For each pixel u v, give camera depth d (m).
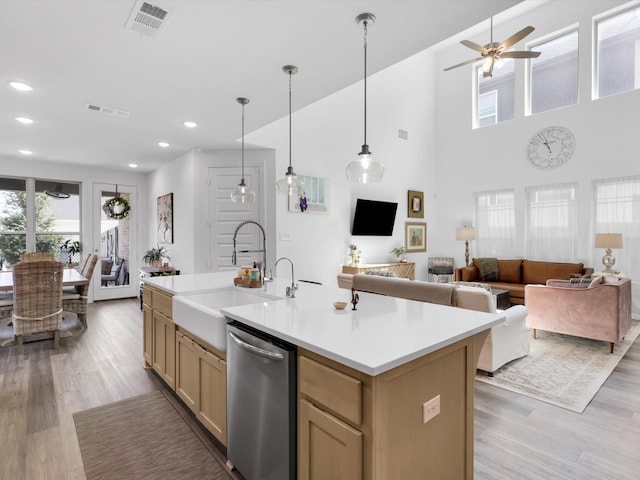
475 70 7.21
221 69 2.59
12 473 1.84
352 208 6.17
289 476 1.43
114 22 1.99
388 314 1.77
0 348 3.81
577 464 1.90
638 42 5.38
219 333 1.86
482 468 1.87
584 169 5.71
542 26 6.18
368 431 1.14
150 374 3.11
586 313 3.75
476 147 7.09
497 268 6.30
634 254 5.25
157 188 6.41
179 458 1.97
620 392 2.75
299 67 2.57
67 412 2.46
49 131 4.09
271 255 4.96
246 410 1.68
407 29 2.09
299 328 1.51
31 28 2.04
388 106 6.73
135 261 6.83
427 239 7.59
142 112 3.47
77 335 4.29
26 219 5.78
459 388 1.50
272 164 4.96
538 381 2.96
